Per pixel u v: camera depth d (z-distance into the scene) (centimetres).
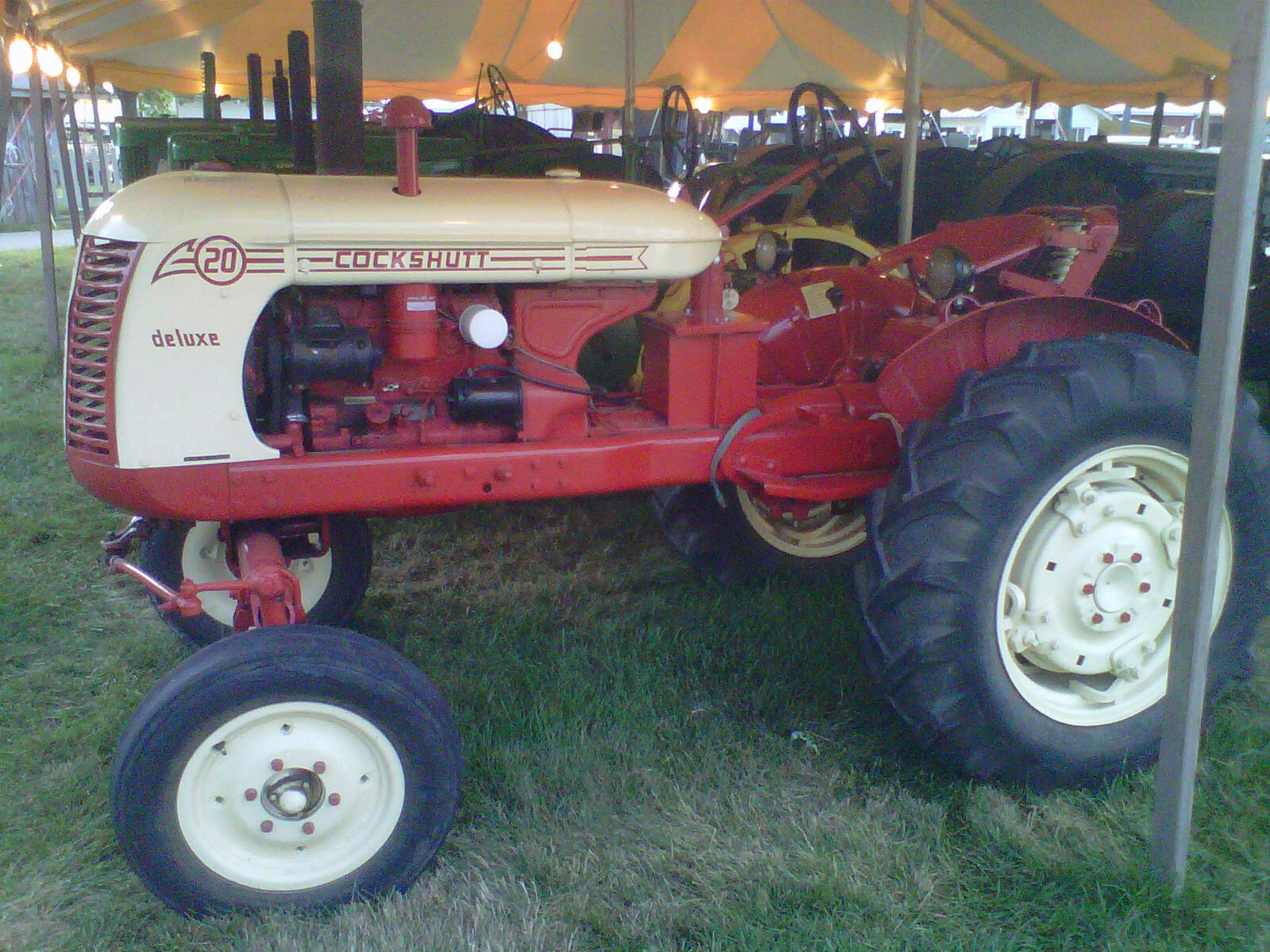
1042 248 269
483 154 629
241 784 184
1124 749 227
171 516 210
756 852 207
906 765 236
